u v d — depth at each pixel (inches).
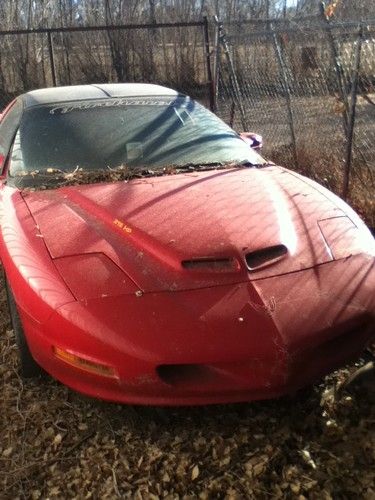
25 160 158.9
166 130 171.9
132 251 117.7
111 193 139.6
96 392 107.7
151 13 682.8
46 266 115.1
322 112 268.1
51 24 681.6
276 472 101.3
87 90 187.2
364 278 117.3
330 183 251.4
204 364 101.4
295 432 110.4
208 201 133.8
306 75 273.6
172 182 145.8
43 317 108.9
